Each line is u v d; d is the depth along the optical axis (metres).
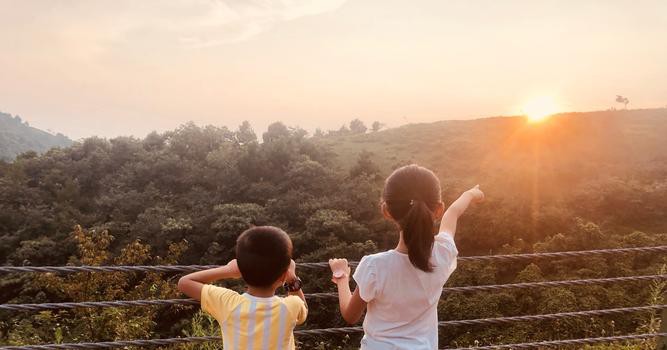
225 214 44.00
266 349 2.10
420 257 2.10
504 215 39.31
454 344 22.72
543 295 23.08
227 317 2.14
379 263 2.20
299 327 28.25
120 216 49.47
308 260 36.25
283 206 46.00
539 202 42.34
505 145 60.94
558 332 17.52
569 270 27.53
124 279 19.75
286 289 2.38
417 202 2.11
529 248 36.47
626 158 53.47
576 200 41.81
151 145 66.94
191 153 61.22
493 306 23.91
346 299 2.36
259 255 2.10
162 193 55.25
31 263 43.53
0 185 54.19
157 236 44.00
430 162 60.84
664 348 3.48
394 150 66.31
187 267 2.47
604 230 38.47
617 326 17.58
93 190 58.88
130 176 57.22
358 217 45.41
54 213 50.91
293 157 56.41
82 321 12.70
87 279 19.27
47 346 2.59
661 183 43.22
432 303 2.23
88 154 63.28
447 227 2.45
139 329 13.16
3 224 49.09
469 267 28.84
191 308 27.80
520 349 3.44
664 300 3.58
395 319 2.20
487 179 51.16
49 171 59.12
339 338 24.38
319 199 47.41
